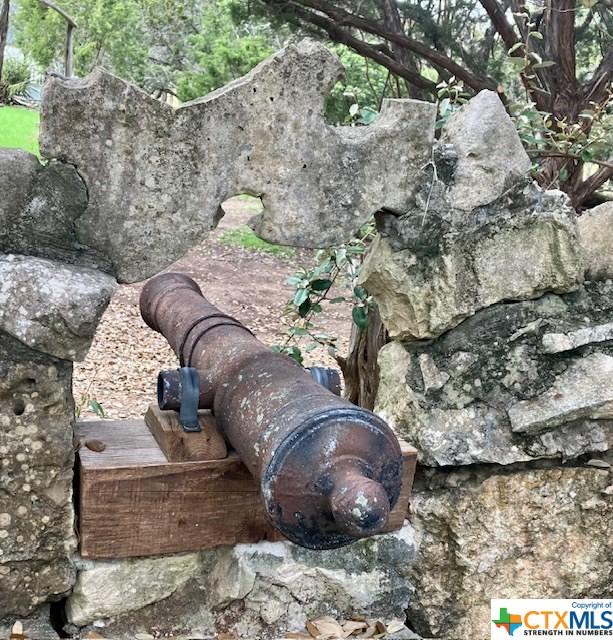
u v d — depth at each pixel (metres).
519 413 2.79
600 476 2.88
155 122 2.25
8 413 2.22
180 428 2.46
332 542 2.07
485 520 2.83
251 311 9.66
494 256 2.72
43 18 15.89
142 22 16.17
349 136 2.48
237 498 2.50
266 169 2.39
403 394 2.79
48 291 2.16
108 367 7.45
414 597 2.86
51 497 2.31
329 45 8.38
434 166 2.59
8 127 14.36
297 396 2.17
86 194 2.25
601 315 2.87
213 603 2.55
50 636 2.36
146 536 2.42
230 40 13.12
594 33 6.39
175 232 2.35
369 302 3.56
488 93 2.71
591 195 5.38
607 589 2.97
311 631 2.57
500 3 6.26
